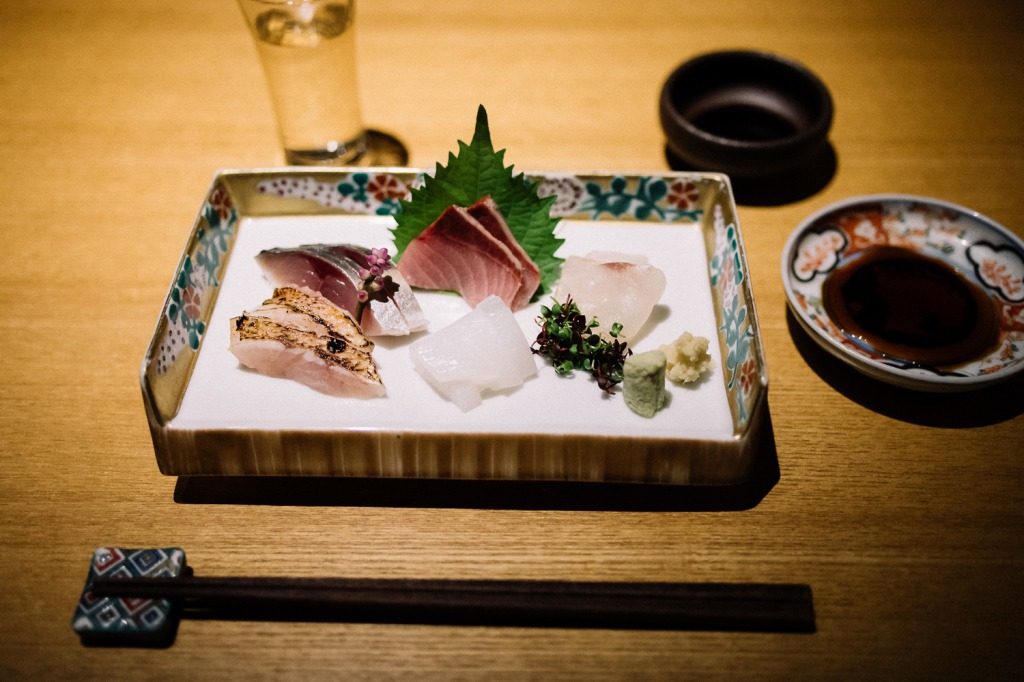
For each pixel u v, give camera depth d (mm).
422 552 294
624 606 269
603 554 295
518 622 278
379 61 516
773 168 404
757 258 404
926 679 267
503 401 318
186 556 292
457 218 347
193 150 459
